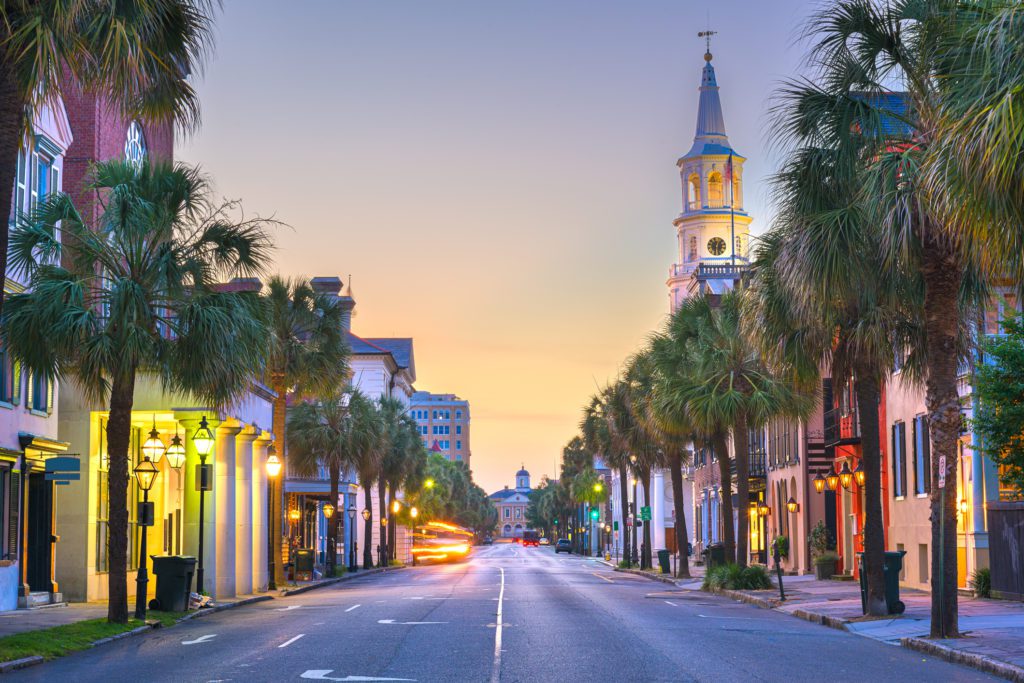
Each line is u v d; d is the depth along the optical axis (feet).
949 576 57.93
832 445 137.59
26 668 49.57
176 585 82.74
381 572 205.77
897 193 53.93
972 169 33.37
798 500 158.10
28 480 90.48
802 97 60.95
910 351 78.84
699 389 119.85
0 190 46.62
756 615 83.51
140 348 69.21
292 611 87.35
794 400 116.88
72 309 67.21
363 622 73.10
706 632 65.57
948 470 59.21
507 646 56.29
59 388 95.20
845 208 60.44
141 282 71.46
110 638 63.31
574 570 207.21
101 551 100.78
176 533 122.42
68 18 41.96
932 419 60.08
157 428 108.99
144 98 50.60
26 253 69.15
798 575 149.28
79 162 106.63
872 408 75.92
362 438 179.42
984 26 33.73
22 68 44.98
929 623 67.87
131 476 109.09
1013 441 66.59
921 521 110.01
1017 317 70.23
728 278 268.21
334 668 47.09
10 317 66.90
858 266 60.80
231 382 71.97
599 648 55.26
